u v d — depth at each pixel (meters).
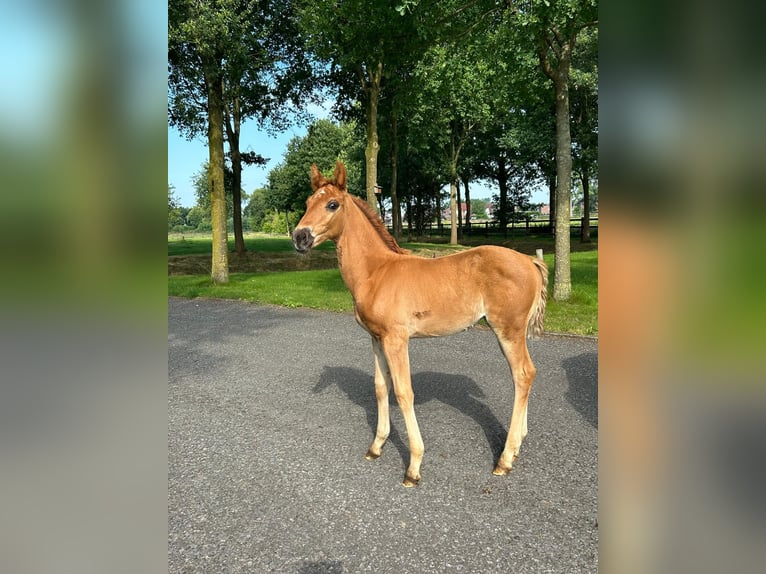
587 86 15.82
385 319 3.05
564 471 3.10
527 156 19.84
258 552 2.39
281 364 5.69
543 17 6.16
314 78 16.05
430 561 2.29
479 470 3.14
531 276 3.05
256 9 12.95
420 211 32.34
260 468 3.24
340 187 3.23
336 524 2.61
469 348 6.05
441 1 7.63
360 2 8.12
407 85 10.38
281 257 19.30
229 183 19.36
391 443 3.59
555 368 5.09
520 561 2.28
